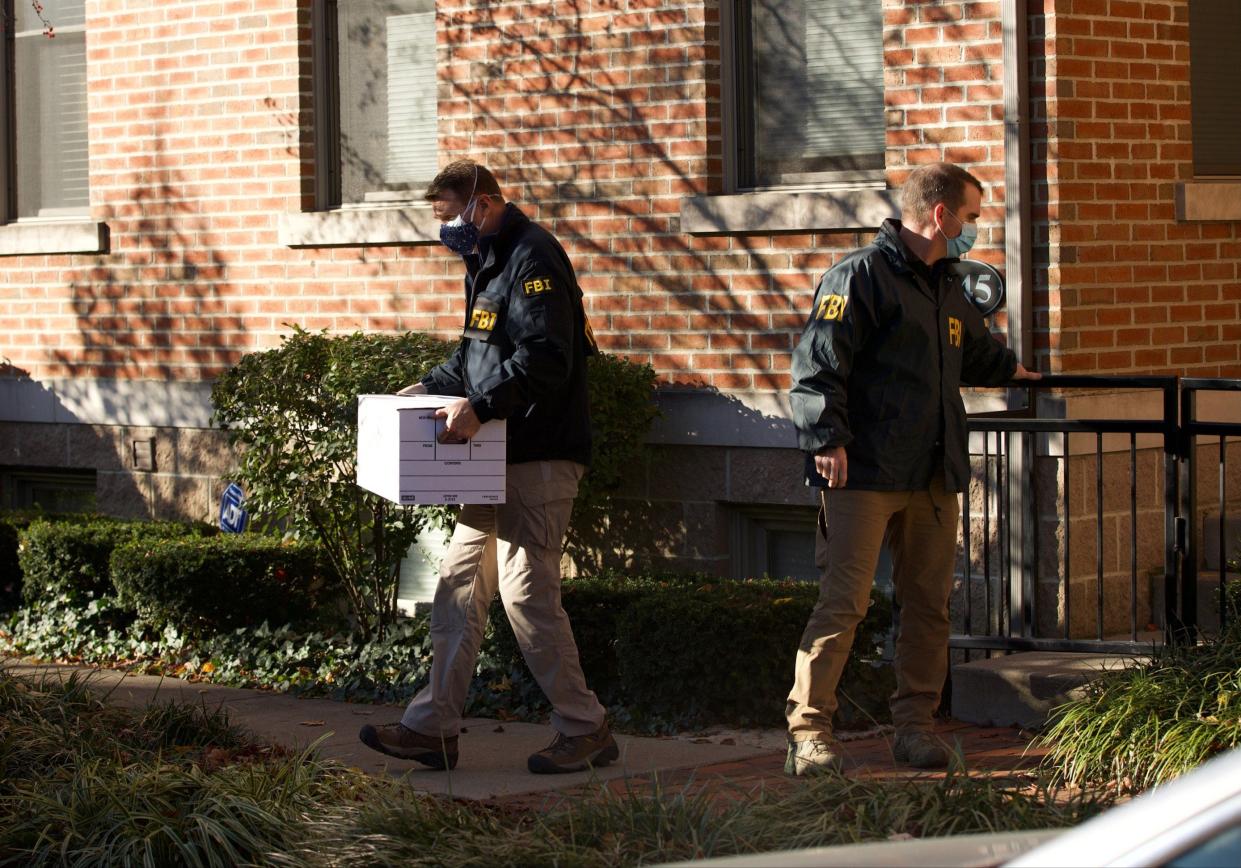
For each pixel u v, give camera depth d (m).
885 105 10.35
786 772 7.81
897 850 3.76
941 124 10.13
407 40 12.88
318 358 11.23
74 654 12.37
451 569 8.29
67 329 14.69
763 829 6.31
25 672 11.49
